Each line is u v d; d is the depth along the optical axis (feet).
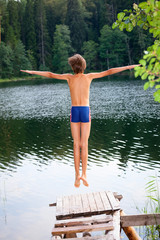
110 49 290.35
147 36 260.62
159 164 43.86
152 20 12.90
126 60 288.71
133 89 139.54
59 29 298.76
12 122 81.61
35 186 38.14
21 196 35.24
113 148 52.70
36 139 62.08
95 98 116.37
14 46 285.23
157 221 17.44
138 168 42.73
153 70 10.57
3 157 50.85
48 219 29.53
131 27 13.98
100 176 40.63
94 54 295.28
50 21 330.34
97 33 319.06
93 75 13.87
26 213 30.86
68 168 44.60
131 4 269.03
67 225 16.12
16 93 153.28
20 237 26.25
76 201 18.61
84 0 338.95
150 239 20.84
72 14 305.73
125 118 77.46
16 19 304.50
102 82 189.47
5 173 43.27
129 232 18.57
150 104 96.53
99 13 320.91
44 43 305.53
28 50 294.87
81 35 304.09
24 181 39.99
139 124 69.87
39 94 143.84
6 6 308.40
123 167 43.42
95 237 14.61
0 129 73.72
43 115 89.56
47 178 40.91
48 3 337.11
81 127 14.01
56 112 93.61
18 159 49.55
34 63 295.07
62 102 114.11
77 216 17.07
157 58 10.44
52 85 193.98
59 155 50.93
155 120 73.15
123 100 107.55
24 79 273.54
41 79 265.34
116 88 147.95
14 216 30.17
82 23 307.58
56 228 15.53
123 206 30.89
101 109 91.76
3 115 92.68
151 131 62.85
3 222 28.99
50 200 34.04
